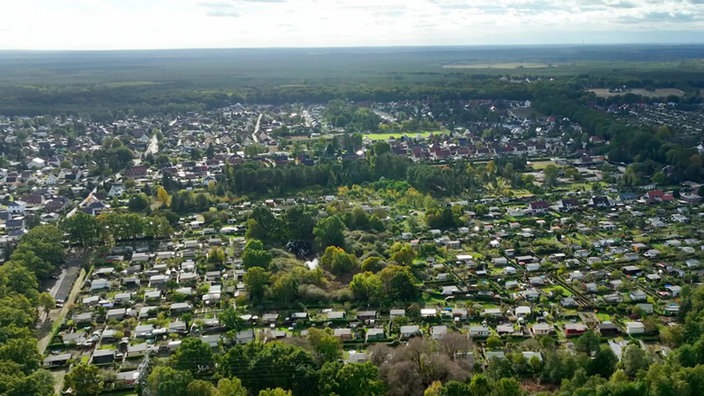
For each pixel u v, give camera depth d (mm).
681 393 171625
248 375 191000
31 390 183625
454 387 176625
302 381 188875
